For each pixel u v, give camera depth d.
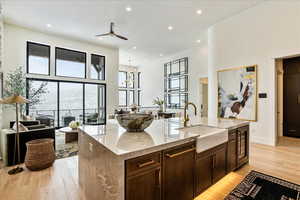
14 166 2.85
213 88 5.13
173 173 1.48
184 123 2.40
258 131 4.08
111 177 1.23
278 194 1.93
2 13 4.29
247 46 4.26
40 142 2.87
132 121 1.78
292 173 2.46
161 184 1.39
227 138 2.21
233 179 2.29
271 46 3.81
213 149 1.98
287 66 4.68
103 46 7.22
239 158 2.58
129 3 3.87
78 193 2.02
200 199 1.86
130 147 1.27
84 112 6.80
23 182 2.30
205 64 6.93
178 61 8.45
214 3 3.93
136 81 11.87
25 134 3.01
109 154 1.25
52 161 2.86
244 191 2.00
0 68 4.13
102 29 5.38
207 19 4.74
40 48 5.68
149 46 7.27
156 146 1.32
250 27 4.19
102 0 3.74
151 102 10.48
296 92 4.53
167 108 9.17
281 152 3.40
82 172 2.06
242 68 4.35
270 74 3.85
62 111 6.21
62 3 3.85
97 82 7.12
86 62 6.80
